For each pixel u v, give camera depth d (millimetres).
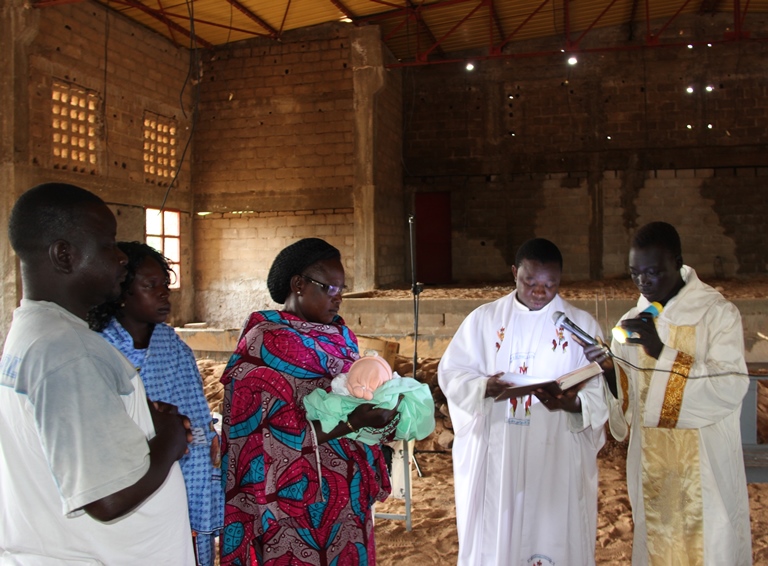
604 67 16484
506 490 2566
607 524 3975
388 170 15641
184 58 14375
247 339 1924
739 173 16078
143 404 1505
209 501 2189
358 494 1938
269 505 1797
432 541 3781
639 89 16406
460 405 2582
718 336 2420
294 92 14258
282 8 12781
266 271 14492
